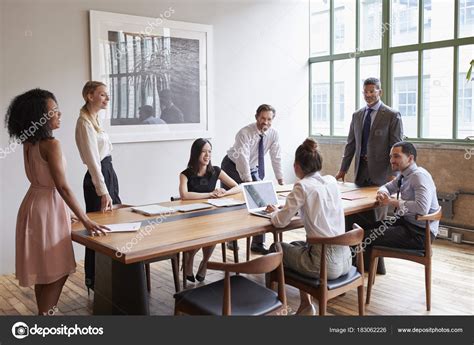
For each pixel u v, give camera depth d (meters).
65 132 4.66
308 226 2.79
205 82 5.74
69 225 2.72
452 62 5.31
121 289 2.68
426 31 5.53
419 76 5.62
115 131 4.99
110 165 3.78
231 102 6.07
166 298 3.76
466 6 5.14
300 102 6.95
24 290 3.98
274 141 4.79
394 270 4.37
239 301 2.40
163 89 5.35
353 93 6.43
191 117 5.64
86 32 4.73
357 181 4.60
